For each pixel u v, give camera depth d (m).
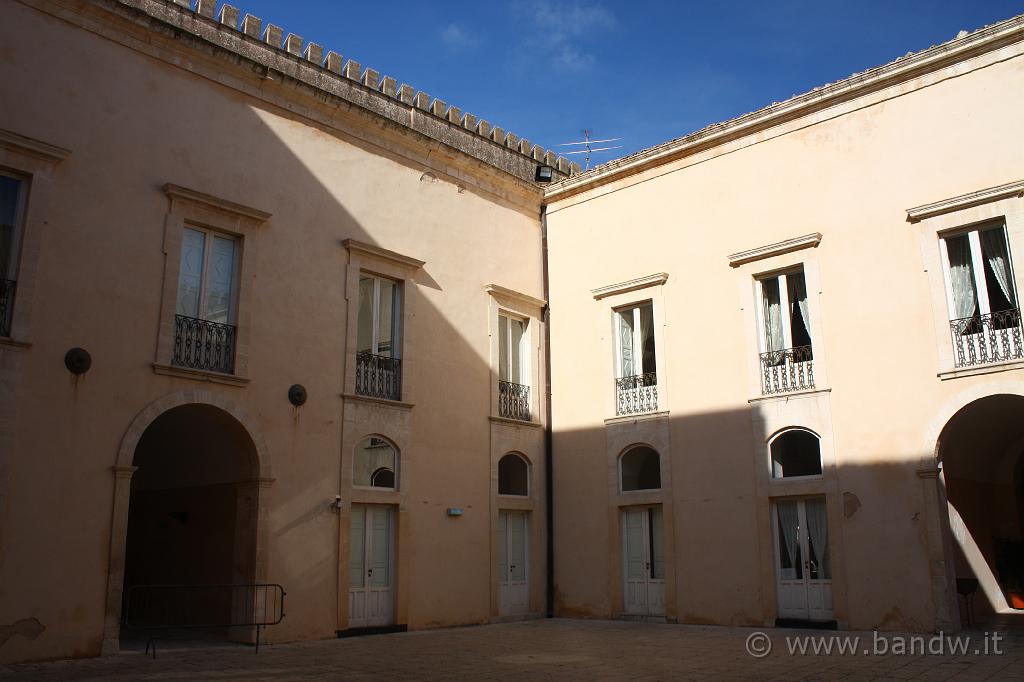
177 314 13.20
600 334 18.33
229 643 13.23
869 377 14.67
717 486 16.06
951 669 10.24
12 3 12.06
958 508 15.70
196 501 15.11
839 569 14.46
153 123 13.30
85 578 11.63
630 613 16.95
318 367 14.75
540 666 10.93
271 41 15.45
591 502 17.77
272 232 14.54
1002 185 13.70
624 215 18.45
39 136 12.02
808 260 15.61
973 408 13.95
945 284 14.22
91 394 12.01
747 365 16.06
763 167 16.53
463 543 16.52
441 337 16.95
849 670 10.34
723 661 11.22
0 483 11.01
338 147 15.86
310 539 14.12
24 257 11.59
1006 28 14.02
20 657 10.92
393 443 15.74
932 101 14.75
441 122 18.12
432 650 12.57
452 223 17.69
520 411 18.41
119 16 13.06
